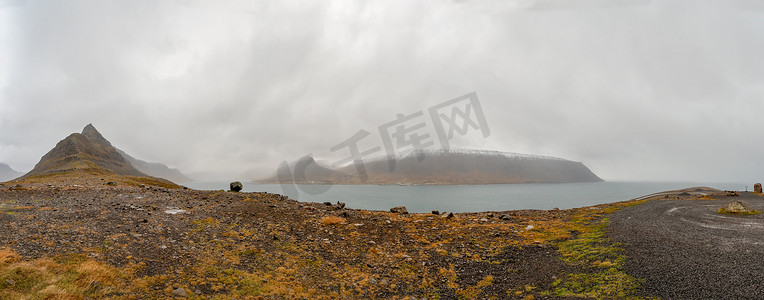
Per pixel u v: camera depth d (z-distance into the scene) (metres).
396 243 15.47
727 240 13.72
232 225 15.95
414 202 142.62
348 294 9.86
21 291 7.54
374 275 11.52
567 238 16.22
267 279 10.23
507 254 13.84
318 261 12.41
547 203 140.50
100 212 15.79
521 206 124.38
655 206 28.11
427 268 12.38
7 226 12.14
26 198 18.70
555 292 9.54
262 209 20.08
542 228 18.83
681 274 9.84
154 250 11.45
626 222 19.70
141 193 23.94
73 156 146.62
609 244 14.05
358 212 22.47
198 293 8.75
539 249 14.45
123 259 10.27
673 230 16.44
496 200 160.25
